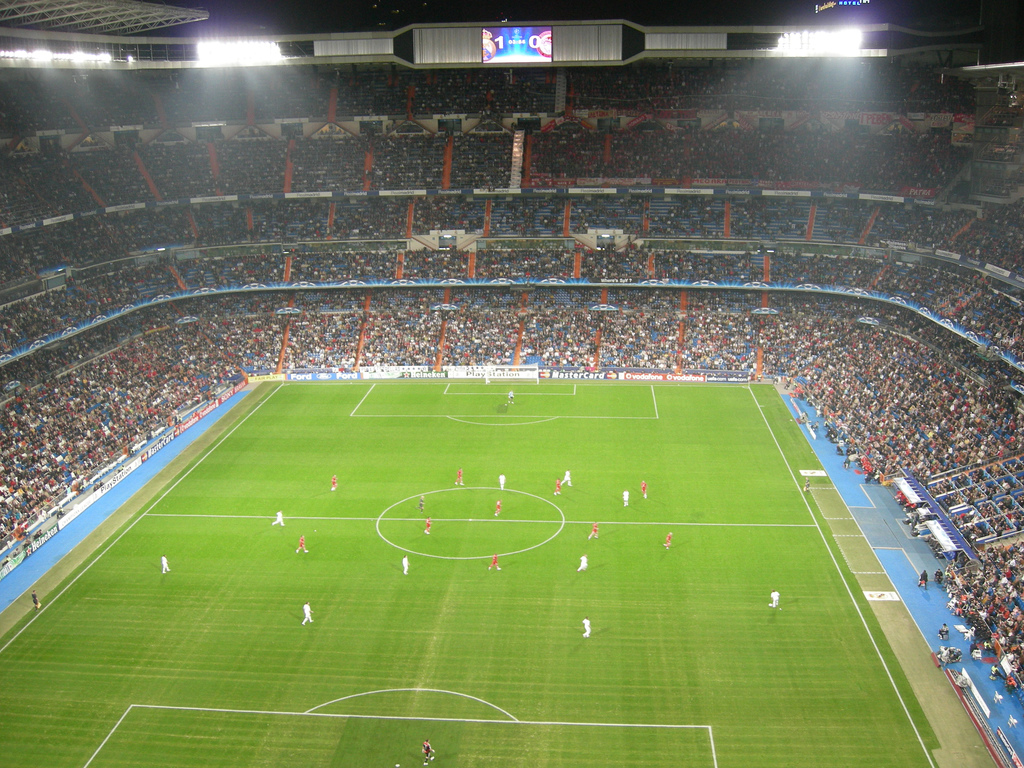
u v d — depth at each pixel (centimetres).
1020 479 6412
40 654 5122
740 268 10769
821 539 6272
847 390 8825
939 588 5625
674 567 5897
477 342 10575
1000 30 10381
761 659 4919
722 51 10925
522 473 7506
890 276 9994
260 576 5900
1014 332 7694
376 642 5128
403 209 11562
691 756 4197
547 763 4166
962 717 4441
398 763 4175
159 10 8550
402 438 8438
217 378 9988
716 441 8175
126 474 7744
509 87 12081
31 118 10394
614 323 10700
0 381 8362
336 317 10969
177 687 4784
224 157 11688
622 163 11444
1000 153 9656
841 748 4234
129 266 10500
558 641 5100
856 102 11281
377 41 11012
